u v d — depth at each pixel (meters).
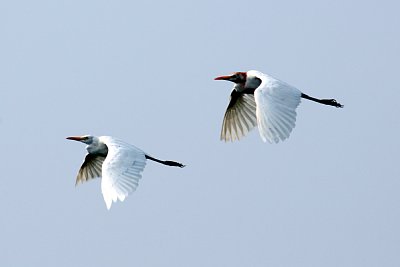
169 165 24.36
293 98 21.22
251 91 24.50
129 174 22.02
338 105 23.44
